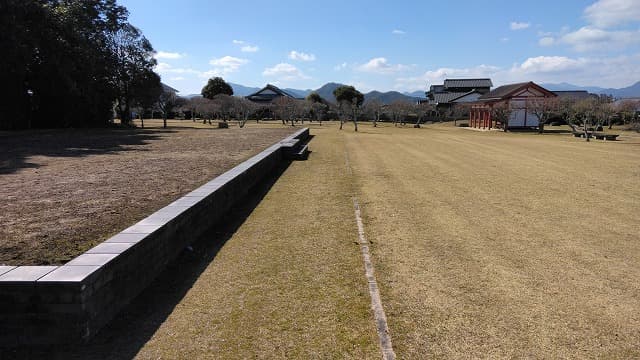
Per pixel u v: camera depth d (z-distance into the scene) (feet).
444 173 37.70
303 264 15.12
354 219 21.44
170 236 14.65
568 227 20.53
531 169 40.52
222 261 15.23
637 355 9.81
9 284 9.32
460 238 18.62
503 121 128.26
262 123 163.84
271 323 11.00
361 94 222.48
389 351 9.85
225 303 12.01
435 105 207.00
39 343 9.58
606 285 13.71
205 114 160.45
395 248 17.15
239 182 25.27
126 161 34.86
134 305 11.73
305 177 34.53
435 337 10.48
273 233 18.79
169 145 51.11
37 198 20.22
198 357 9.47
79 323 9.53
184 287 12.98
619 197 27.50
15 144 50.62
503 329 10.89
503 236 18.99
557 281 13.99
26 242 13.67
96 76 96.84
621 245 17.84
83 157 37.55
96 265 10.30
